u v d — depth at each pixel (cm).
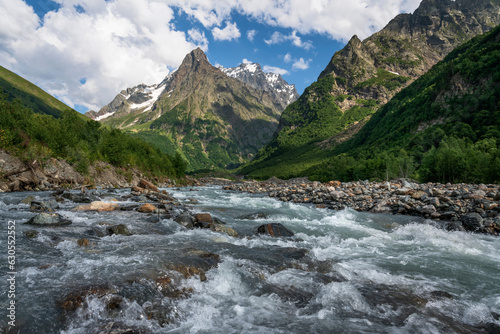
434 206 1858
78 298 443
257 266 716
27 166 2714
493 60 13112
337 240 1151
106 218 1241
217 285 591
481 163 5356
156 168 7038
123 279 528
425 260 888
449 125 11375
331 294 572
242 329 428
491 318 514
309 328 440
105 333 383
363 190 2944
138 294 485
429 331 452
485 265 852
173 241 912
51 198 1802
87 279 520
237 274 651
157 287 524
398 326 464
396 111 19438
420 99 16975
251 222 1520
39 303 425
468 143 8531
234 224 1438
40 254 662
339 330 440
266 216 1705
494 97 11112
